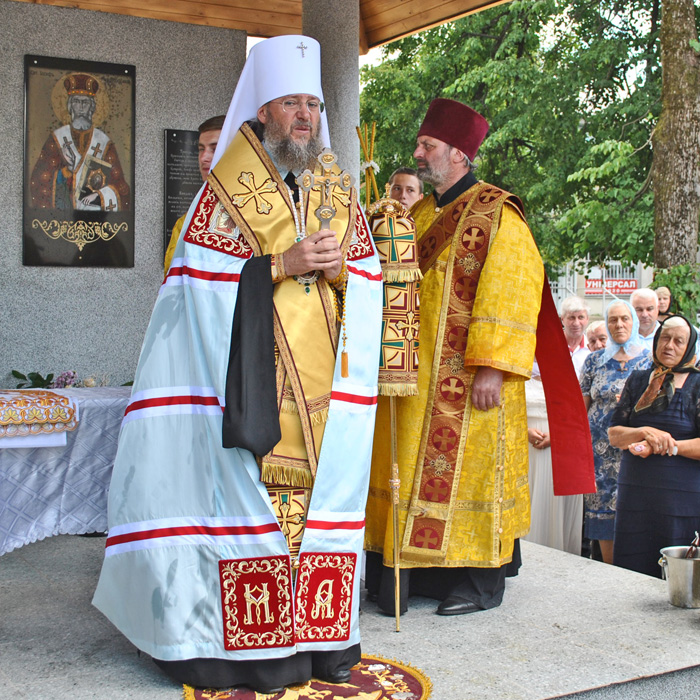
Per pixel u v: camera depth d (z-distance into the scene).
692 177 12.93
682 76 12.81
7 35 5.68
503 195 3.80
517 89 16.42
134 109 5.97
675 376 4.59
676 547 4.01
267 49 3.04
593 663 3.17
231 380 2.78
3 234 5.71
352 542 2.92
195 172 6.13
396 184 5.19
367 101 18.11
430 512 3.69
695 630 3.53
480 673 3.07
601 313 22.56
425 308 3.81
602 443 5.25
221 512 2.82
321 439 2.89
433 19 6.59
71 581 4.05
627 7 16.67
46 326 5.82
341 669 2.91
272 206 2.94
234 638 2.79
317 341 2.92
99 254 5.92
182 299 2.93
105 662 3.10
